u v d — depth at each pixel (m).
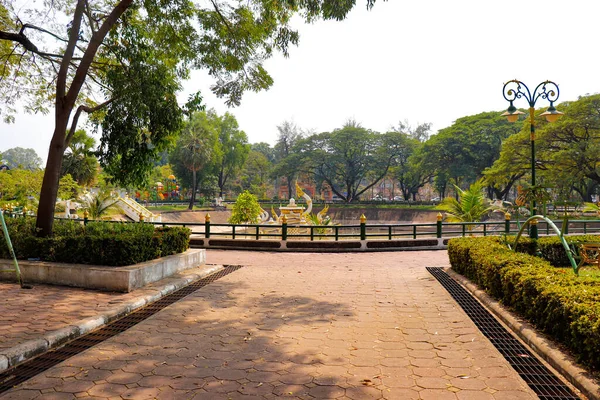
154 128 10.56
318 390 3.67
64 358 4.45
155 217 33.53
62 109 8.82
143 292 7.12
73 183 25.88
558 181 30.78
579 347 3.94
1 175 23.89
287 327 5.49
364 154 59.72
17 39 9.19
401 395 3.58
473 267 7.92
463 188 62.19
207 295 7.33
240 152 64.56
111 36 10.34
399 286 8.20
